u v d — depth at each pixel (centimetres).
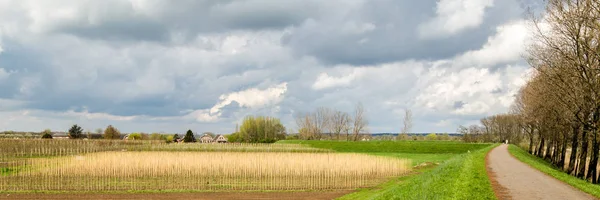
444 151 11400
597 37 3628
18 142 10144
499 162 5316
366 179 5166
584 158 4588
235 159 6078
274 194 4047
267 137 16862
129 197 3809
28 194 3919
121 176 5172
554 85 4472
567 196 2459
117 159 5762
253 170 5462
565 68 4097
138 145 11675
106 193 4012
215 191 4197
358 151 11631
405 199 2414
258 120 17225
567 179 3288
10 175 5150
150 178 5047
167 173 5406
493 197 2294
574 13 3728
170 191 4162
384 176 5475
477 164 4416
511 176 3572
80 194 3944
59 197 3775
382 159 6488
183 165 5522
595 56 3666
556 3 3891
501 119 17338
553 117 5759
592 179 4044
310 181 4912
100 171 5341
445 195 2270
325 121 17738
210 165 5650
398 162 6331
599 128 3953
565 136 5966
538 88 5478
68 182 4656
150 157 6022
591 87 3822
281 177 5200
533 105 6562
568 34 3881
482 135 18388
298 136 19075
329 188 4456
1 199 3653
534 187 2847
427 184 2819
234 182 4797
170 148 10650
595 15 3506
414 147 11806
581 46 3756
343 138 17675
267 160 5981
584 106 4116
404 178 5262
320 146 12344
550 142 8300
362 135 17762
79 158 6106
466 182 2781
